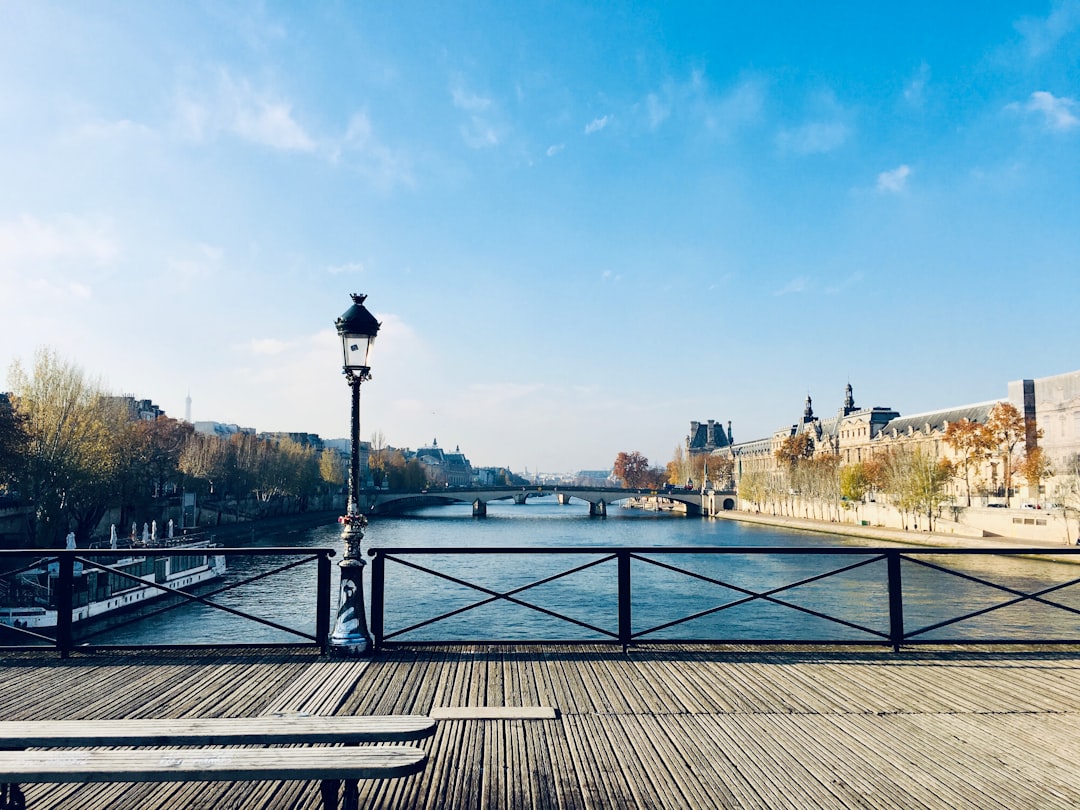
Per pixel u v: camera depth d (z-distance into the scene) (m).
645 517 143.12
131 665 8.88
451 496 151.25
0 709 7.26
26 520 53.94
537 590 42.91
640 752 6.32
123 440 62.34
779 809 5.28
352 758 4.66
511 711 7.24
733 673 8.68
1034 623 34.34
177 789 5.65
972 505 90.12
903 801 5.42
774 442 182.50
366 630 9.62
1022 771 5.97
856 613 37.00
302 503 124.06
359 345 9.82
